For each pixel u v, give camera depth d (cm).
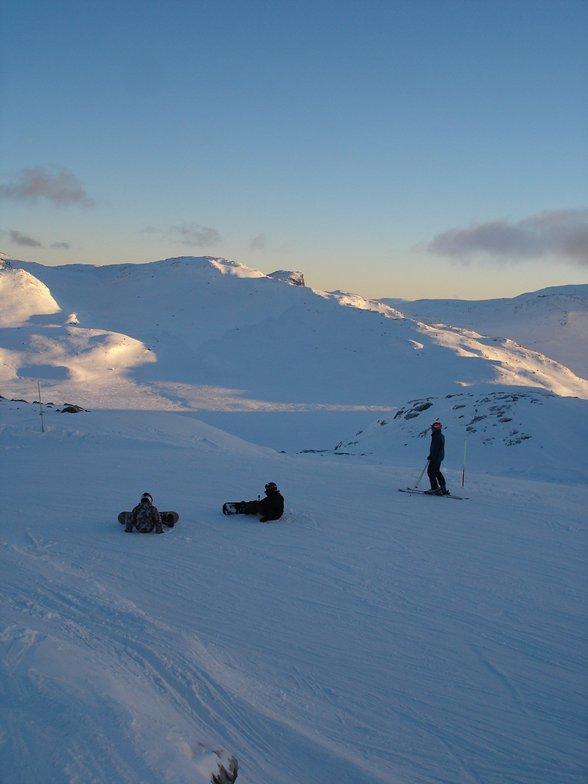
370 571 1014
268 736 547
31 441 2447
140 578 944
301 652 732
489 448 3195
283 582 953
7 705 426
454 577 994
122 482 1727
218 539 1175
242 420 7900
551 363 13650
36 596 774
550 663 725
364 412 8619
